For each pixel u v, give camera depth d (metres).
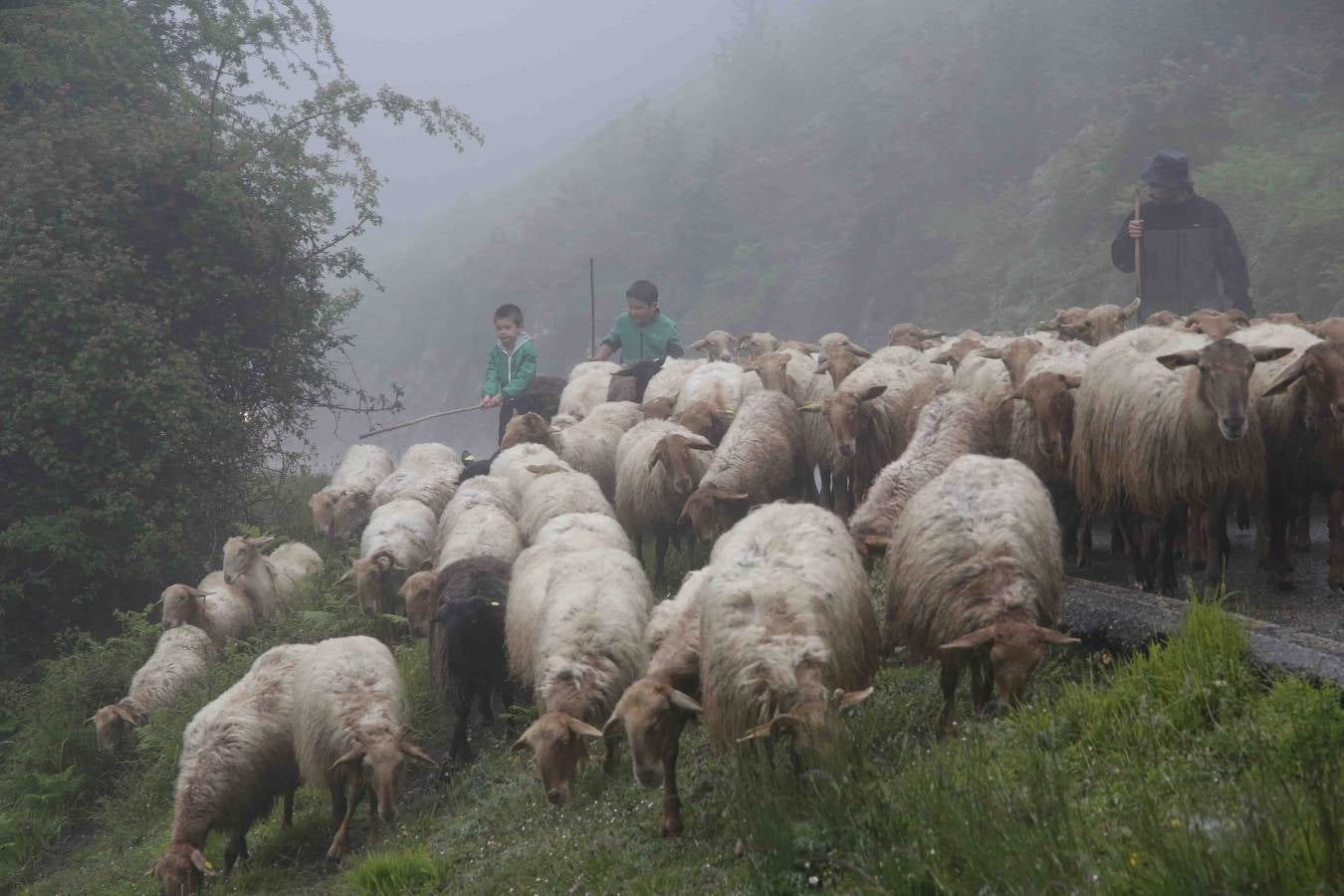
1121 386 7.15
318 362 17.89
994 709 5.60
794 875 4.58
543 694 6.46
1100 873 3.80
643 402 12.77
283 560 13.33
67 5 15.76
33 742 11.20
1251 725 4.75
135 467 13.55
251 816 8.06
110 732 10.59
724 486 9.35
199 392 14.18
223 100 18.86
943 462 7.33
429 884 6.40
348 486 13.81
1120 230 12.94
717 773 5.87
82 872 9.22
